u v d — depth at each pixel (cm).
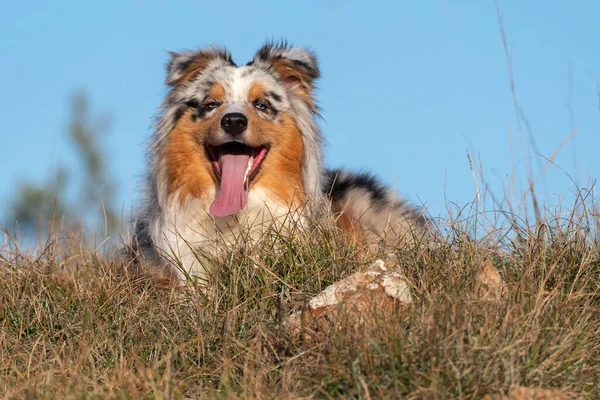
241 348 788
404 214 1324
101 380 771
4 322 916
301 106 1230
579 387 693
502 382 666
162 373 781
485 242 961
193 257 1092
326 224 1023
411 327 727
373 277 823
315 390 680
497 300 772
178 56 1230
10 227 2145
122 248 1220
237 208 1111
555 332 735
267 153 1170
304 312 792
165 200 1155
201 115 1174
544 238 943
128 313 897
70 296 954
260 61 1245
